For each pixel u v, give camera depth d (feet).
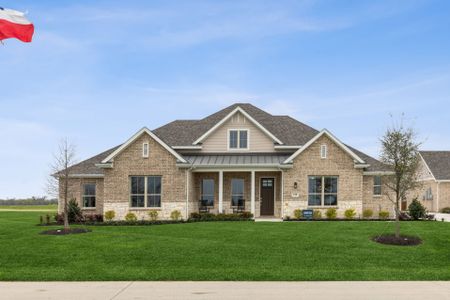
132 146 93.61
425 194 163.12
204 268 42.47
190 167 93.40
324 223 80.12
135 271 40.93
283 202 93.15
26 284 35.88
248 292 32.81
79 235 65.05
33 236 64.80
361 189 93.30
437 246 54.90
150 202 92.94
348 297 31.32
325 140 94.17
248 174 101.65
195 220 89.71
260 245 55.26
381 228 71.10
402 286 34.76
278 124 112.57
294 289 33.76
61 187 100.63
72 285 35.45
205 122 115.14
